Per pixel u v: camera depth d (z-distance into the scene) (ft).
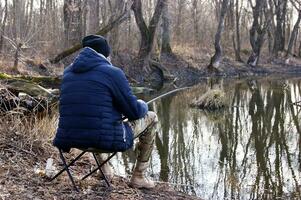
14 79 24.14
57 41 72.33
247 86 70.33
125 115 13.47
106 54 13.92
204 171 23.25
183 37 107.14
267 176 22.88
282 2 128.16
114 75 13.08
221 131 34.81
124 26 82.94
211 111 44.88
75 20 72.59
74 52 64.49
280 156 27.14
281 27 129.90
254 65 105.70
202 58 97.40
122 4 75.31
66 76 13.50
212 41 109.70
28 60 58.70
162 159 25.54
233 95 58.85
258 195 19.84
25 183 14.70
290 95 58.95
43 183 14.93
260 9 107.04
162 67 76.95
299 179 22.47
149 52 77.00
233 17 112.37
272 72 104.94
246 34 125.18
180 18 107.65
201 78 84.74
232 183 21.40
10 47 60.95
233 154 27.45
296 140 31.86
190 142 30.58
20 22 70.44
